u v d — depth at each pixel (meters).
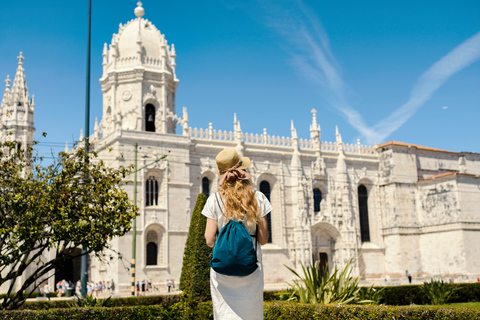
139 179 62.88
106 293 59.34
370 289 23.11
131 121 66.12
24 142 68.19
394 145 81.44
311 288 19.20
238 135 71.44
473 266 73.69
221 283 6.27
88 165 24.11
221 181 6.71
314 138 78.06
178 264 63.47
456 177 75.56
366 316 15.95
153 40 69.94
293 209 73.56
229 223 6.29
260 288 6.35
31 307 31.64
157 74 68.12
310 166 76.38
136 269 60.44
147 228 62.38
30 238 21.00
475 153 89.75
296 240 72.25
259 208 6.50
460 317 15.82
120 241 60.06
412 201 81.19
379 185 82.69
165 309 20.91
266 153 73.19
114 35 68.56
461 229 74.06
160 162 64.56
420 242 80.06
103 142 66.00
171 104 70.19
